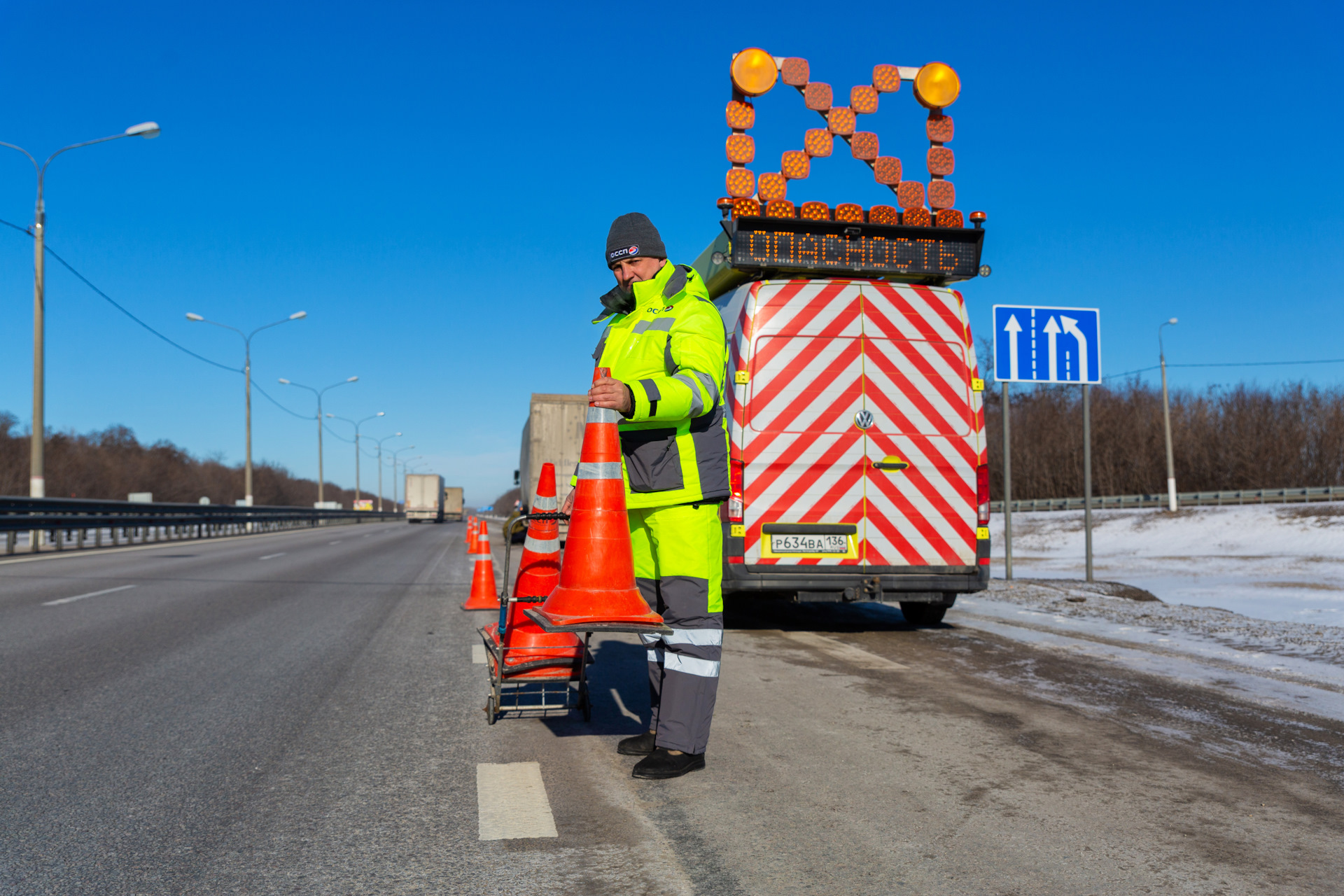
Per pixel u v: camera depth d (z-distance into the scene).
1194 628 7.10
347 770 3.46
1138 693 4.79
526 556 4.33
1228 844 2.67
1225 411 63.50
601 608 3.14
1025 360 10.11
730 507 6.51
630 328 3.46
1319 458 59.62
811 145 7.73
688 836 2.74
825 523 6.57
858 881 2.40
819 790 3.18
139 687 5.05
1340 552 24.66
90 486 86.62
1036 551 30.80
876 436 6.65
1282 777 3.32
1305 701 4.58
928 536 6.66
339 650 6.34
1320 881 2.41
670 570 3.36
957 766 3.46
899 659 5.86
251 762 3.59
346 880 2.44
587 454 3.29
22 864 2.57
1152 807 2.99
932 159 7.99
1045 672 5.39
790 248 6.72
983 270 7.00
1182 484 63.66
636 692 4.96
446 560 16.44
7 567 14.09
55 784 3.30
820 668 5.53
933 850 2.62
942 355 6.76
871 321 6.71
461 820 2.90
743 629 7.31
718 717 4.25
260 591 10.45
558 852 2.62
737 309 6.87
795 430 6.59
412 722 4.23
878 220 6.85
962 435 6.74
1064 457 68.69
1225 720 4.19
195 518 27.02
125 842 2.73
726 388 6.92
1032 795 3.11
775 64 7.59
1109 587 9.71
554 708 4.20
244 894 2.36
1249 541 28.73
